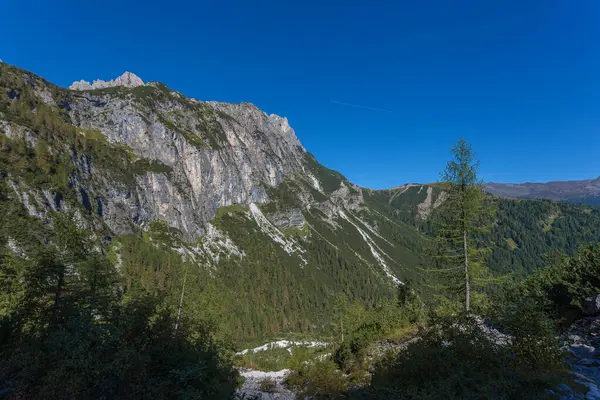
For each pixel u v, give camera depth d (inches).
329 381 759.7
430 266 875.4
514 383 339.3
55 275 539.8
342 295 1760.6
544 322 403.2
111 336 468.1
